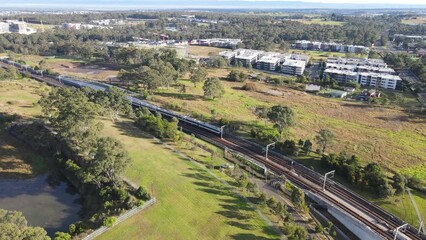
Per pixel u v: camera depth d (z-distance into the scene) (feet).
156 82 541.75
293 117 401.08
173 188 274.77
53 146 348.18
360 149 376.48
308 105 529.04
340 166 317.22
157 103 508.12
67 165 307.17
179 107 481.87
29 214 261.24
